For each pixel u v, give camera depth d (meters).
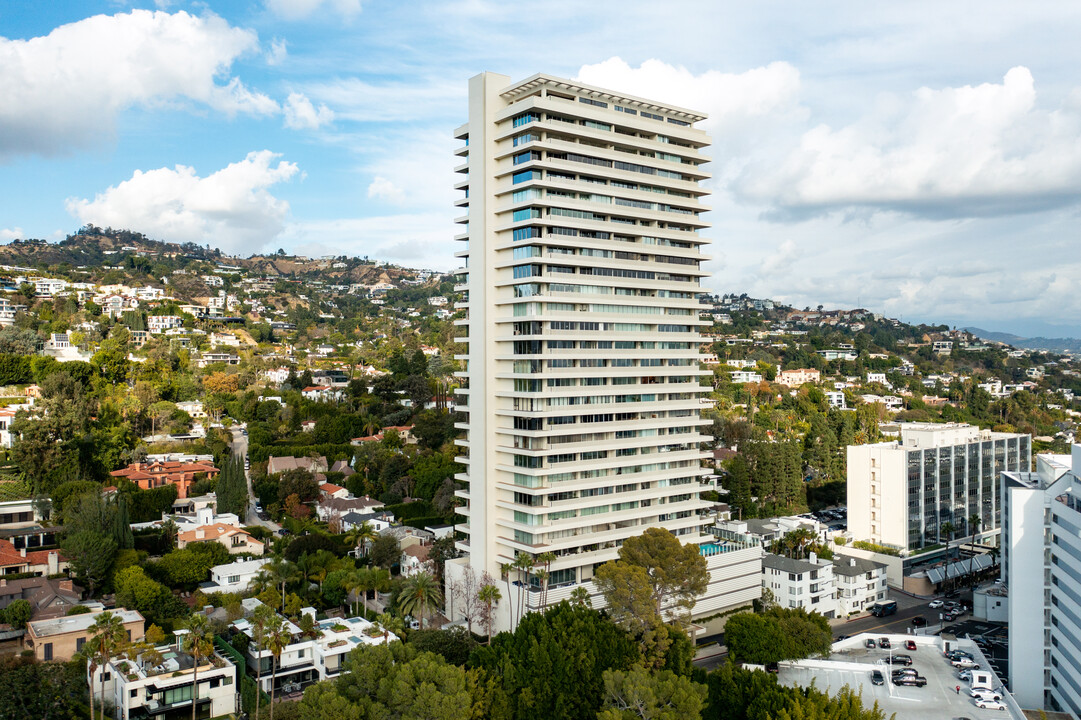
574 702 92.25
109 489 175.88
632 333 140.00
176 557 139.62
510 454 130.00
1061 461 126.81
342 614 136.12
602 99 138.38
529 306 126.69
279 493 190.75
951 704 100.94
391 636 116.88
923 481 183.00
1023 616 112.94
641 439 139.38
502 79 134.25
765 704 85.38
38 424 168.12
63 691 93.06
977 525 194.25
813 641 116.25
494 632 126.44
